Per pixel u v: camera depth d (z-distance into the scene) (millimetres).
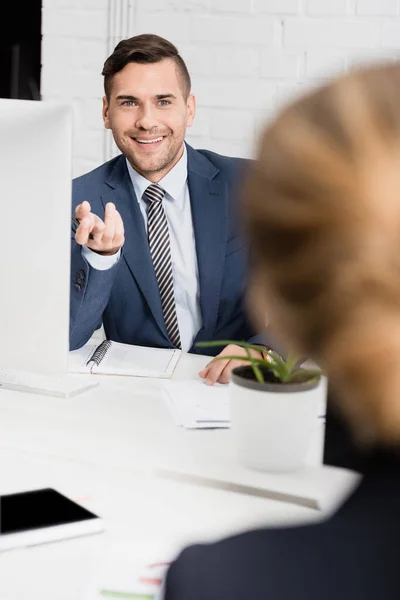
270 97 2732
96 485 1098
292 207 459
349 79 471
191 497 1071
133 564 886
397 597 414
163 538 953
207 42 2746
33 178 1377
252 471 1130
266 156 476
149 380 1593
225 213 1991
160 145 1995
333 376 466
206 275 1971
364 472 462
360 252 444
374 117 449
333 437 1090
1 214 1401
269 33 2711
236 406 1122
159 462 1156
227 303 1985
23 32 2982
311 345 472
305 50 2699
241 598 438
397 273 441
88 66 2852
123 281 1958
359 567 425
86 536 956
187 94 2076
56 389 1477
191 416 1338
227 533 966
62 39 2854
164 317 1997
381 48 2662
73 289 1667
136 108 1998
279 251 469
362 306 445
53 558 909
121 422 1335
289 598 428
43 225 1390
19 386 1502
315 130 461
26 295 1423
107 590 826
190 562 470
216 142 2781
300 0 2684
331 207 449
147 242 1993
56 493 1026
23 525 939
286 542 451
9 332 1448
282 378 1120
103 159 2875
